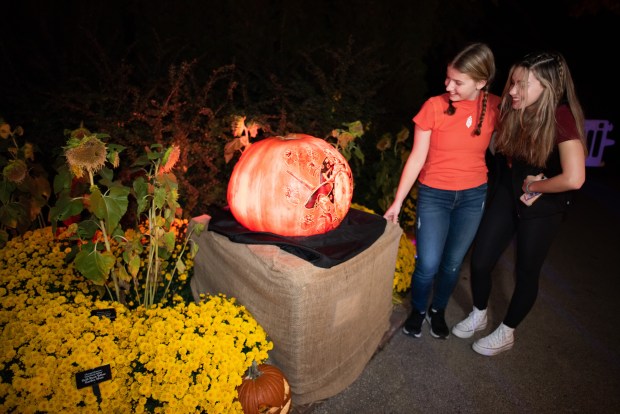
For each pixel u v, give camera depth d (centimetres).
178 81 319
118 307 221
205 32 413
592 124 819
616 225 562
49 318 202
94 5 377
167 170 222
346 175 234
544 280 405
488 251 268
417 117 246
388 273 260
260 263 209
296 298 198
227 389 194
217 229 233
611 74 962
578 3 891
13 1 366
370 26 505
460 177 249
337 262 206
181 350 197
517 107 224
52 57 372
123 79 333
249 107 374
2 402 184
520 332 319
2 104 321
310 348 215
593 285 398
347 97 439
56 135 316
